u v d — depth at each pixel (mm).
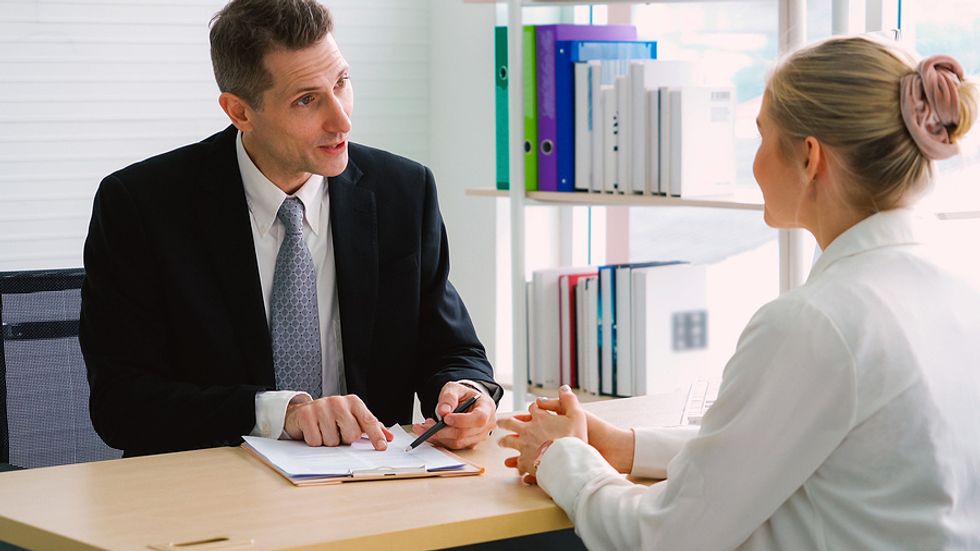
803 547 1440
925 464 1393
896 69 1435
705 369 3111
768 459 1412
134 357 2113
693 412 2053
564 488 1598
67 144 3584
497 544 1836
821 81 1443
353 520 1518
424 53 4070
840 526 1414
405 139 4066
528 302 3262
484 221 3879
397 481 1722
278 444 1893
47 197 3572
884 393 1381
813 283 1457
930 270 1450
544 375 3250
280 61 1995
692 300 3074
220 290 2141
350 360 2209
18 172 3531
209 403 1987
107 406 2074
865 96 1422
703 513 1449
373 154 2338
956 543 1409
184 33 3699
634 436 1763
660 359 3031
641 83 2879
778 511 1455
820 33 3053
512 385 3361
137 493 1650
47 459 2420
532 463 1709
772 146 1514
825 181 1479
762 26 3242
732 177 2887
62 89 3564
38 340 2422
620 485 1583
